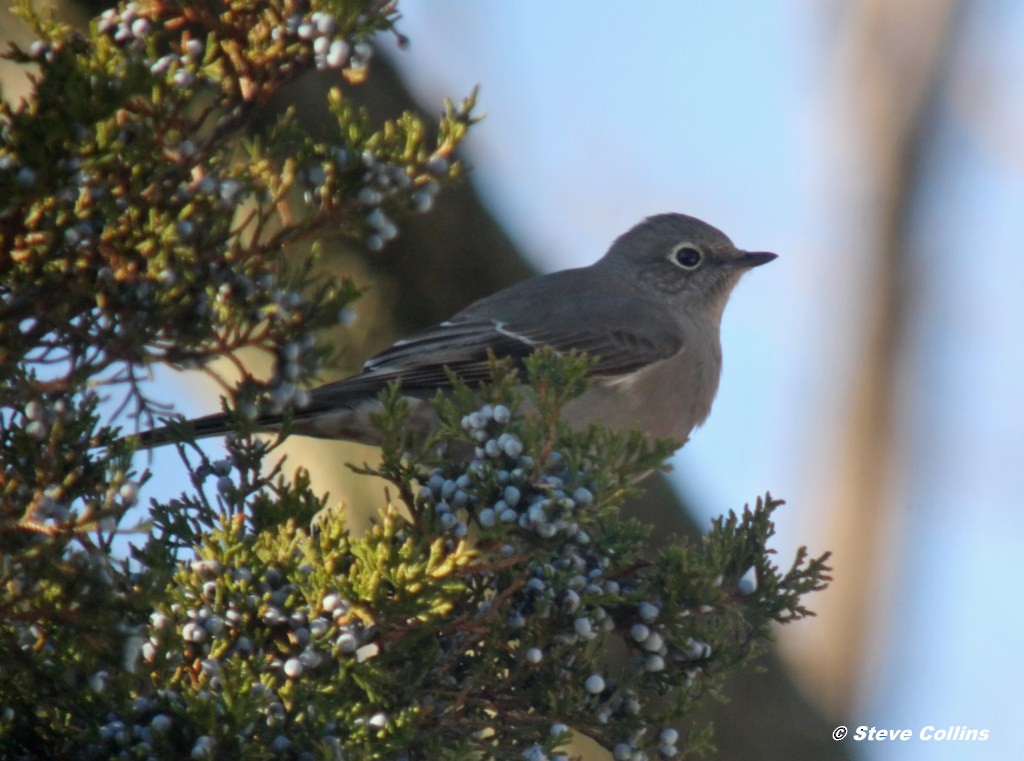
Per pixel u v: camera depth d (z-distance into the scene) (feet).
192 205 26.61
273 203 27.71
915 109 82.94
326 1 27.35
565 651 28.58
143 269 26.55
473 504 27.55
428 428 41.34
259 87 27.91
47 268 26.09
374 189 27.96
